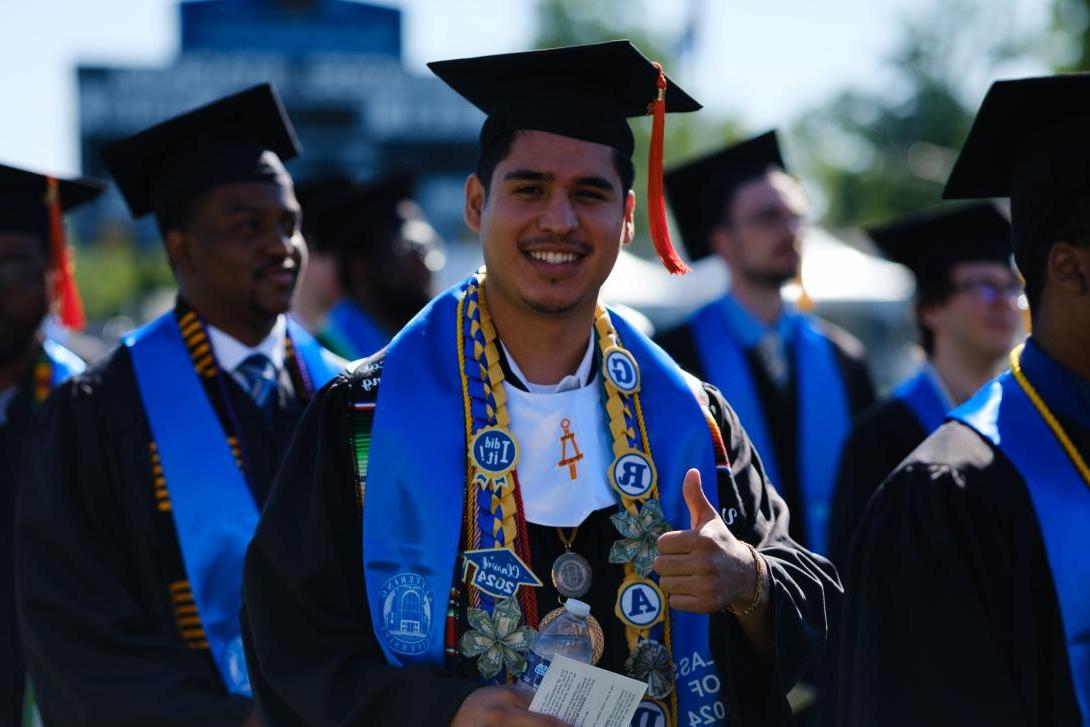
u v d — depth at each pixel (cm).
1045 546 267
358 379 261
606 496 257
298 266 398
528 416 258
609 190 254
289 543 249
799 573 252
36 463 366
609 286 1489
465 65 261
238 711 337
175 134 396
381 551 248
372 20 2872
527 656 244
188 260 394
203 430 375
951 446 280
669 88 279
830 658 396
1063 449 273
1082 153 273
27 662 355
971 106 4266
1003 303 495
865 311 1659
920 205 3872
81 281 2581
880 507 281
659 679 250
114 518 366
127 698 339
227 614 363
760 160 587
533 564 251
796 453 561
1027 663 264
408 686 235
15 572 364
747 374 565
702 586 229
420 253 639
